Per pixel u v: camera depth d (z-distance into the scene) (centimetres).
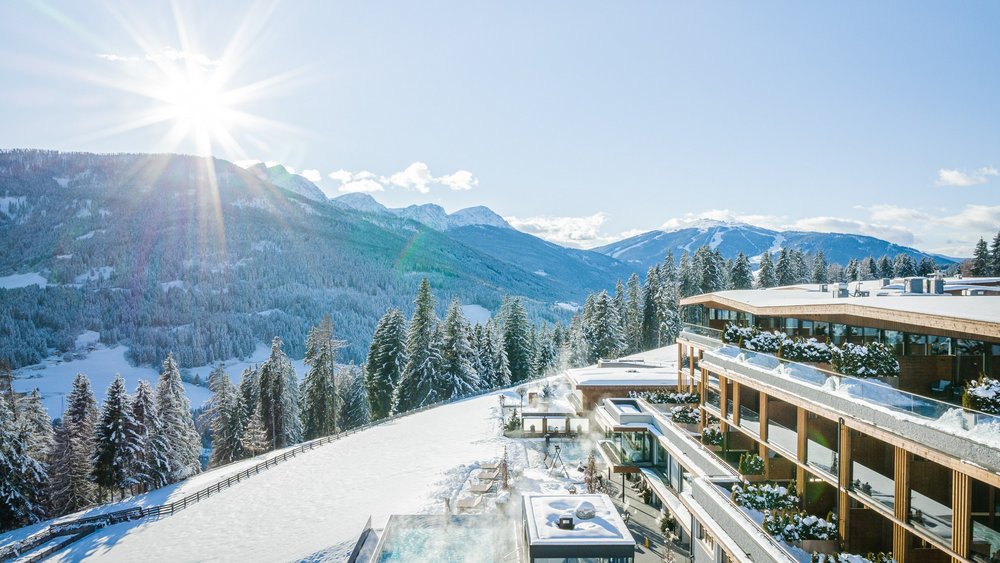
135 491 5181
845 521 1576
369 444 5044
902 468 1342
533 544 2178
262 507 3925
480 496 3450
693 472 2489
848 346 1659
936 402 1245
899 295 2188
